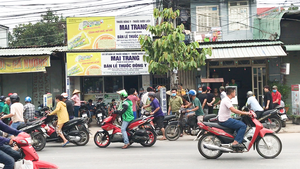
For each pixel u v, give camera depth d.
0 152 4.69
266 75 15.72
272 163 6.80
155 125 10.98
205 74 15.70
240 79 18.27
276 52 13.81
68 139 9.79
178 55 12.20
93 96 16.44
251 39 16.00
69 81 14.70
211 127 7.36
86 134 10.11
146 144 9.46
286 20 16.02
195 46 12.27
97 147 9.62
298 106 13.45
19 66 14.06
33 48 15.77
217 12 16.92
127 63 14.67
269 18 15.37
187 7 17.41
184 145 9.58
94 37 14.91
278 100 12.74
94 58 14.57
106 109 14.88
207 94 12.59
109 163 7.11
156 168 6.50
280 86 15.03
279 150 7.39
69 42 14.81
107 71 14.59
